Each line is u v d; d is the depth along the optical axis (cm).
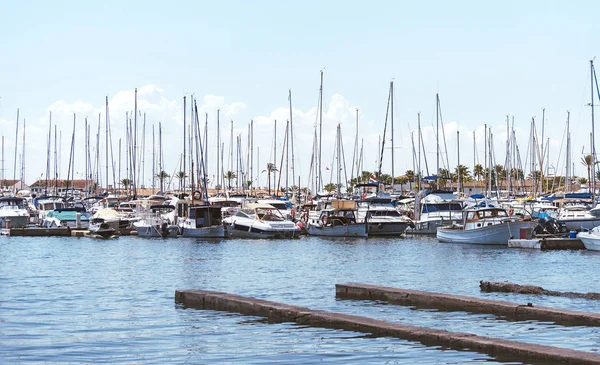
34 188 14062
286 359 1914
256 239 7094
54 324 2417
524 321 2372
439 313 2545
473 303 2539
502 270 4234
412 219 8669
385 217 7694
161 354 1983
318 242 6769
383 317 2488
